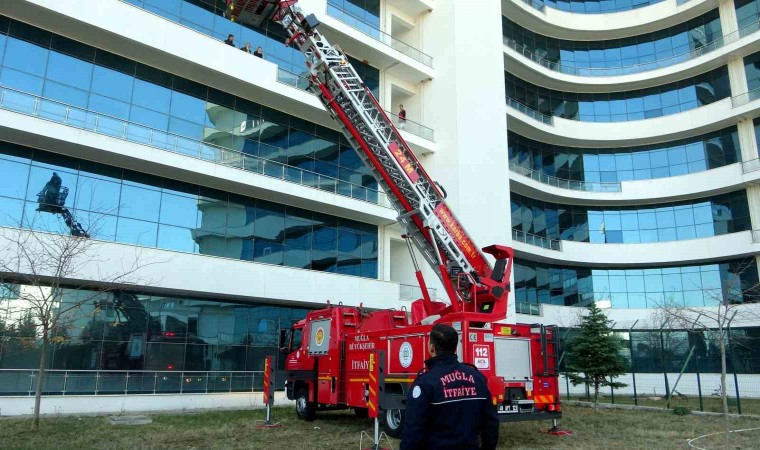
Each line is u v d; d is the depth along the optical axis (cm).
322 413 1755
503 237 2833
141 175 2023
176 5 2117
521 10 3547
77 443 1137
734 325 3042
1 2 1727
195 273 2014
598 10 3925
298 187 2328
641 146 3775
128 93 2006
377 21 2881
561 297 3650
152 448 1095
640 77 3734
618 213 3772
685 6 3631
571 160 3822
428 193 1309
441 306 1340
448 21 2964
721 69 3506
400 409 1231
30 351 1700
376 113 1297
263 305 2291
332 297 2391
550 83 3769
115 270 1825
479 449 377
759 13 3341
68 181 1855
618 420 1634
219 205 2208
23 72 1783
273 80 2284
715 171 3425
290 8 1266
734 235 3303
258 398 2134
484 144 2878
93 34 1894
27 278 1612
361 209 2531
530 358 1251
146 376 1917
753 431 1413
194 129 2158
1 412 1595
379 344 1341
